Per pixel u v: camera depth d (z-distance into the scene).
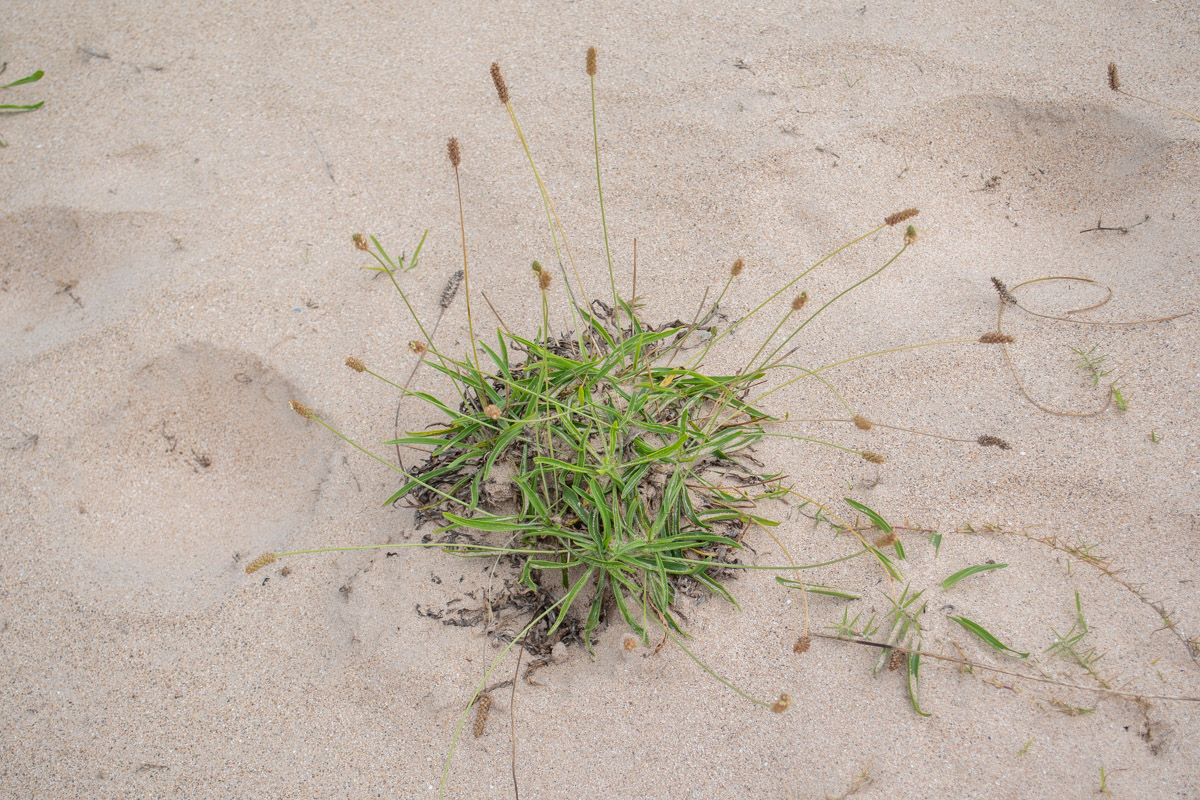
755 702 0.86
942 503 0.93
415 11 1.23
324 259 1.07
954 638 0.88
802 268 1.06
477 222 1.09
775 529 0.93
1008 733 0.84
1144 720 0.84
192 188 1.11
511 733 0.86
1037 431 0.96
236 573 0.94
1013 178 1.12
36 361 1.02
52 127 1.15
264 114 1.16
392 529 0.93
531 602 0.90
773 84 1.16
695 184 1.10
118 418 1.00
